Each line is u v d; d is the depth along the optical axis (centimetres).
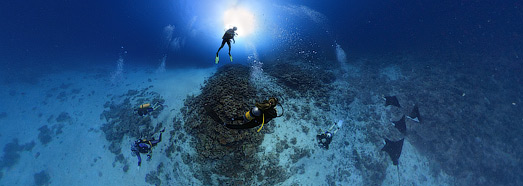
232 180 990
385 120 1392
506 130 1388
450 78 1673
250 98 1231
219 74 1524
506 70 1692
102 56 2705
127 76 2036
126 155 1266
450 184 1213
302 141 1162
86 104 1733
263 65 1748
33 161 1391
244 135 1040
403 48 2075
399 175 1189
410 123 1381
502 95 1548
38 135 1532
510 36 1934
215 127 1047
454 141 1325
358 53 2067
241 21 2198
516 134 1380
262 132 1099
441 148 1302
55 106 1775
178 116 1248
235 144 1020
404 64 1850
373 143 1270
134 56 2384
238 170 998
